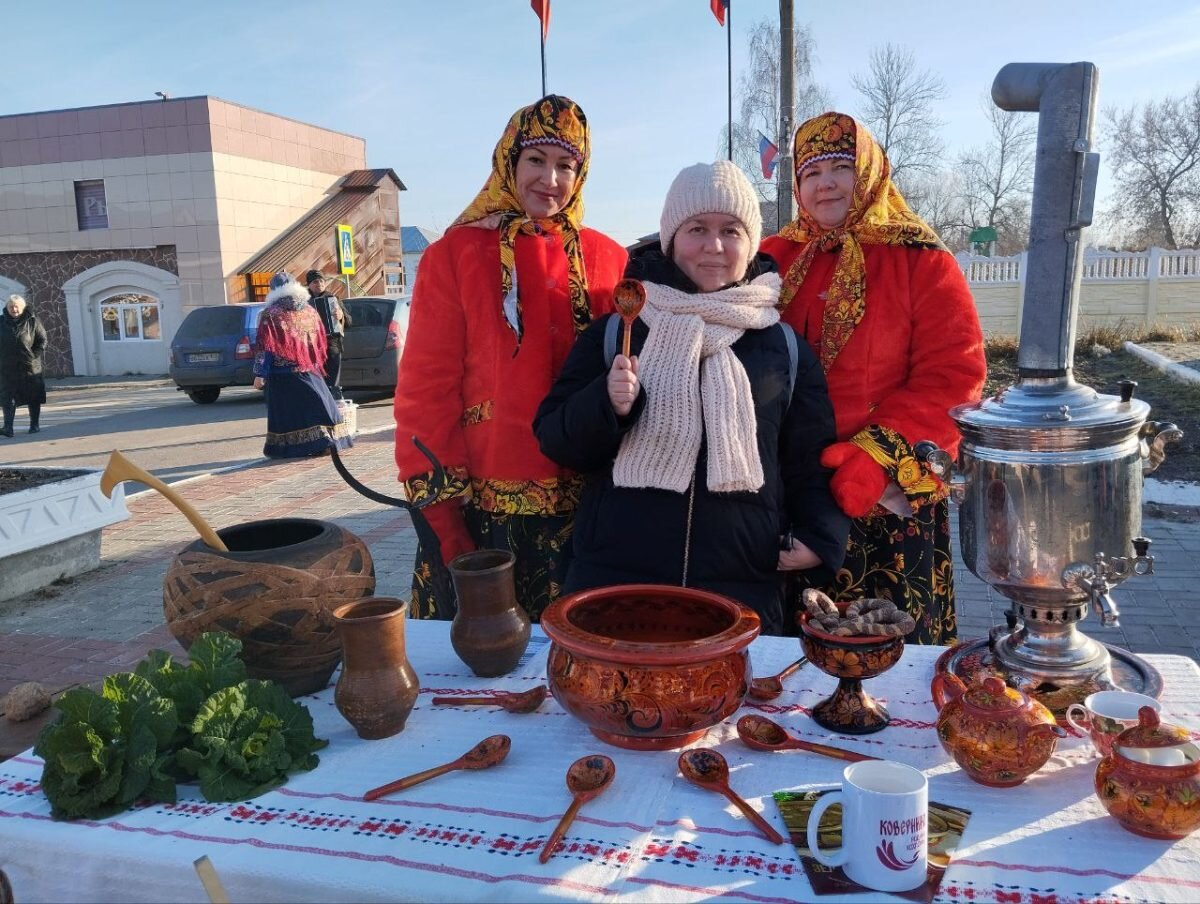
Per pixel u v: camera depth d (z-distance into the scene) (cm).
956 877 101
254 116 2003
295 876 106
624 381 165
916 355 207
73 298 1988
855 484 181
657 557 175
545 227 214
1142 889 99
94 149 1939
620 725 125
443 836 112
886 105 2908
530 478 208
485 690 156
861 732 137
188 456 870
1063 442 129
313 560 152
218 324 1257
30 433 1073
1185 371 1034
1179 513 559
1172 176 3631
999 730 117
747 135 2216
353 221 2217
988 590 441
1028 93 136
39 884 117
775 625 181
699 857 106
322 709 152
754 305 180
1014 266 1630
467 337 214
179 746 129
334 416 831
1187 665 153
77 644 391
